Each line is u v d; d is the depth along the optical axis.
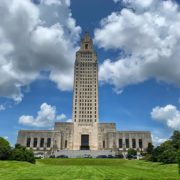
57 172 65.69
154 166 96.56
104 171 72.19
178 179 47.62
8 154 106.50
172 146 119.88
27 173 60.06
